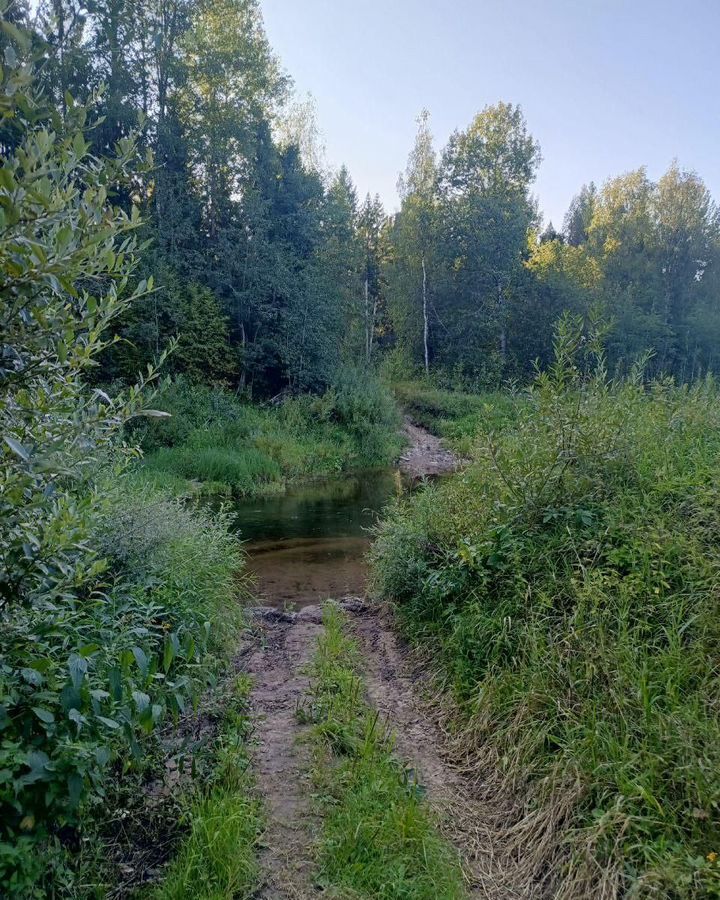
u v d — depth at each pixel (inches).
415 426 988.6
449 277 1231.5
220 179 900.0
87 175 84.2
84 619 118.4
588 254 1592.0
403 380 1183.6
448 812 122.0
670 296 1604.3
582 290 1234.6
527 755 125.1
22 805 77.0
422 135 1254.9
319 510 483.8
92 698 78.4
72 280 76.2
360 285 1402.6
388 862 104.0
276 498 548.7
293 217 956.6
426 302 1231.5
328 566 314.5
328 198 1077.1
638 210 1685.5
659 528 150.5
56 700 79.8
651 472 175.3
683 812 98.7
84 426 89.1
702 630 127.9
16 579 79.2
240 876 98.5
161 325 725.3
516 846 111.5
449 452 818.8
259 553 341.7
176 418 658.2
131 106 615.5
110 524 166.2
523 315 1199.6
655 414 209.2
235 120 868.0
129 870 98.6
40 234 77.2
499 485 200.1
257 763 132.6
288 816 116.3
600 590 140.9
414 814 112.4
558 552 165.8
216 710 148.7
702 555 140.6
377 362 1262.3
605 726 118.3
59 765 77.4
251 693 166.1
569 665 135.3
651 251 1646.2
